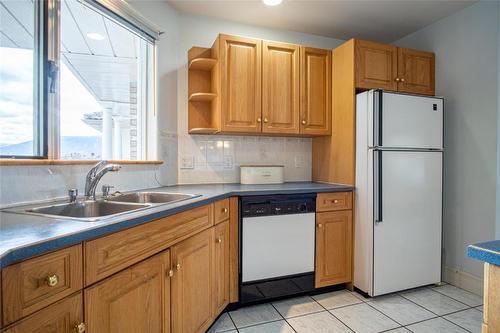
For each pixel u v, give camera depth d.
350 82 2.38
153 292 1.22
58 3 1.50
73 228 0.89
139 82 2.29
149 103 2.29
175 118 2.49
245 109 2.32
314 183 2.69
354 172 2.37
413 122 2.31
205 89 2.54
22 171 1.30
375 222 2.20
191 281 1.52
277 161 2.85
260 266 2.08
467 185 2.40
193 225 1.54
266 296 2.09
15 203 1.27
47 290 0.78
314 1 2.32
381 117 2.19
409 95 2.29
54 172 1.44
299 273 2.20
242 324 1.88
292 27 2.79
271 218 2.10
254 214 2.05
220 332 1.79
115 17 1.89
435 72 2.66
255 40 2.35
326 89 2.59
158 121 2.29
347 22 2.68
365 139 2.27
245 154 2.74
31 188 1.34
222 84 2.26
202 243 1.64
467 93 2.40
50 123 1.48
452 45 2.52
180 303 1.41
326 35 2.97
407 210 2.30
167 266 1.31
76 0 1.66
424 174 2.35
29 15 1.41
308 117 2.53
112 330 1.00
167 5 2.37
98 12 1.79
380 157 2.18
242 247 2.02
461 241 2.44
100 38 1.92
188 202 1.46
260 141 2.79
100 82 1.97
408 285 2.31
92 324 0.92
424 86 2.59
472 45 2.36
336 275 2.33
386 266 2.24
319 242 2.26
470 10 2.38
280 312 2.03
